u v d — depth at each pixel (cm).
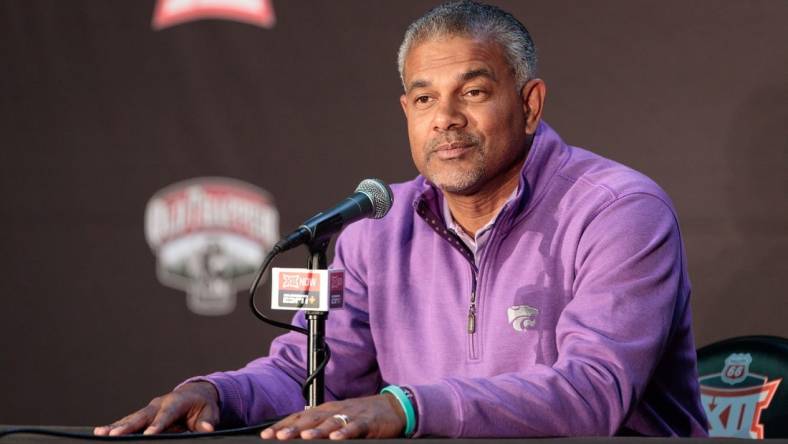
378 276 790
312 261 581
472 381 557
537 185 739
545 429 550
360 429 508
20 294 1133
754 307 1013
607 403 572
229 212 1108
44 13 1129
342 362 787
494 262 739
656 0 1030
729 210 1016
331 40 1096
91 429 570
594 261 671
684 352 734
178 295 1115
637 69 1034
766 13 1005
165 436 523
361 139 1090
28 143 1131
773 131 1004
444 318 755
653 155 1031
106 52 1123
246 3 1109
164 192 1116
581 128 1044
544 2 1051
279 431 506
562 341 627
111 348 1123
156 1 1117
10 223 1134
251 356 1105
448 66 703
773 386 798
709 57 1019
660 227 674
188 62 1113
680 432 746
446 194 750
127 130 1119
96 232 1123
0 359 1135
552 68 1049
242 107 1106
